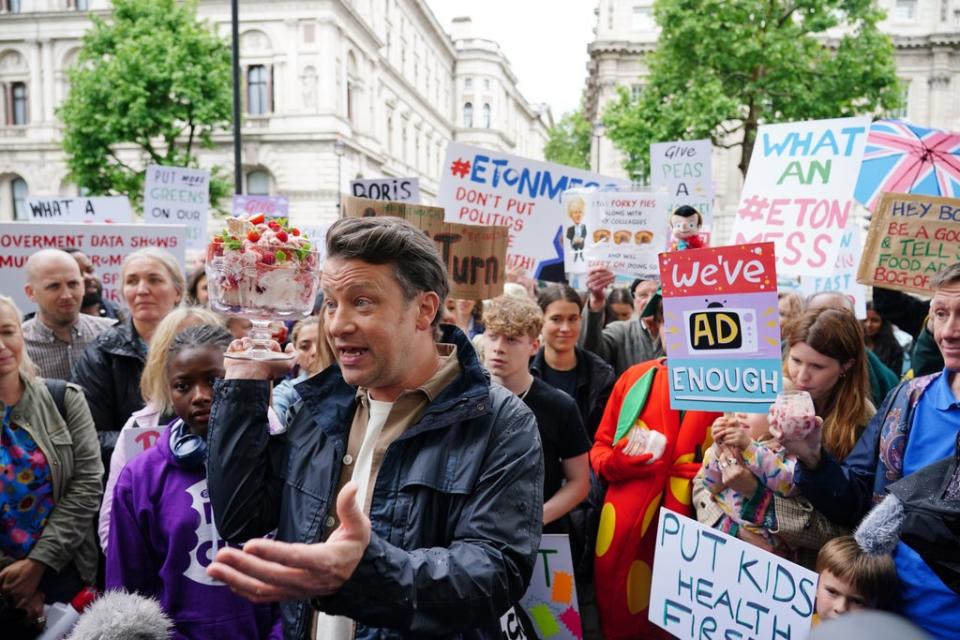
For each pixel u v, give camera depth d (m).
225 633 2.14
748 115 21.97
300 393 1.71
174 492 2.18
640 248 4.41
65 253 3.85
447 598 1.34
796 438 2.12
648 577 2.93
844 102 19.64
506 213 5.10
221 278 1.72
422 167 50.69
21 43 32.19
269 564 1.18
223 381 1.71
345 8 33.06
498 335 2.91
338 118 32.84
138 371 3.47
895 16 31.34
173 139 25.61
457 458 1.55
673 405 2.60
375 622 1.31
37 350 3.86
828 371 2.56
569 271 4.62
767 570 2.29
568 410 2.95
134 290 3.46
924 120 31.09
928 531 1.91
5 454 2.62
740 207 3.99
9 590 2.55
